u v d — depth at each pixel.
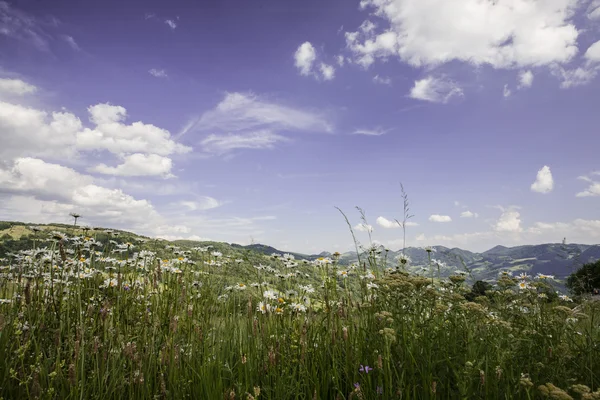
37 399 2.57
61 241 4.03
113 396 3.05
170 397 2.99
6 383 2.98
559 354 2.99
